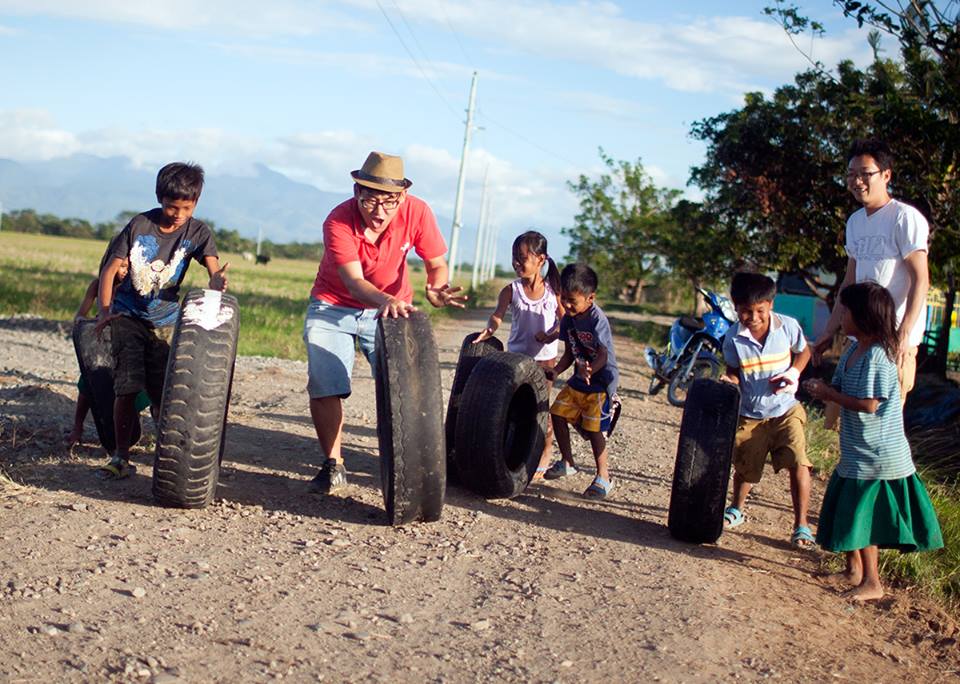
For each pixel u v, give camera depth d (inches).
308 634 163.8
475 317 1432.1
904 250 243.8
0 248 2493.8
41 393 358.6
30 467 256.1
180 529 212.7
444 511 247.6
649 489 299.9
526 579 202.1
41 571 181.5
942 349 872.9
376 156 231.3
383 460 233.1
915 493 212.7
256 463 282.7
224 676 145.3
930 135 580.7
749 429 251.0
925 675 176.9
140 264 250.4
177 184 246.7
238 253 5226.4
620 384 609.0
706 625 184.7
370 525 229.9
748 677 163.8
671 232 1673.2
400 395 219.6
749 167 936.9
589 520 254.7
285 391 447.5
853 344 219.0
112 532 207.3
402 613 177.3
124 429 253.0
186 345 220.2
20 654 147.0
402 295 253.6
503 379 255.8
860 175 246.8
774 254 1001.5
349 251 236.7
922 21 506.6
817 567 232.8
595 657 165.2
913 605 217.9
